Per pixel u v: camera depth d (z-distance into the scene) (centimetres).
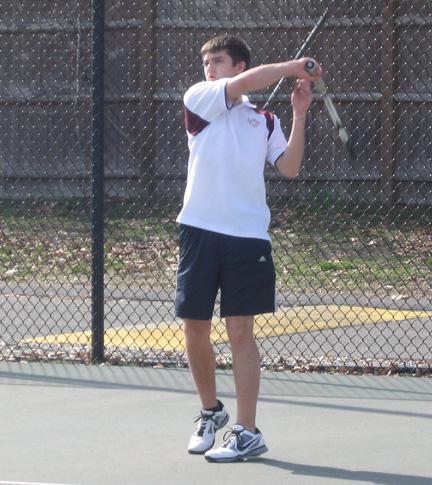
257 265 1558
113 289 3166
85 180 4388
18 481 1484
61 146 4503
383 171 4331
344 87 4406
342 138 1580
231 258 1551
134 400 1927
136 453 1622
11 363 2211
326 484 1475
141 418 1812
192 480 1492
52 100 4503
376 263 3578
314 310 2844
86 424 1777
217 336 2453
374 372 2136
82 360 2227
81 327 2634
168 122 4388
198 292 1566
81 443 1672
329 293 3106
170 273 3381
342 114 4394
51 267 3466
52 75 4556
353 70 4391
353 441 1683
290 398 1941
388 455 1609
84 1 4541
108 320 2731
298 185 4328
